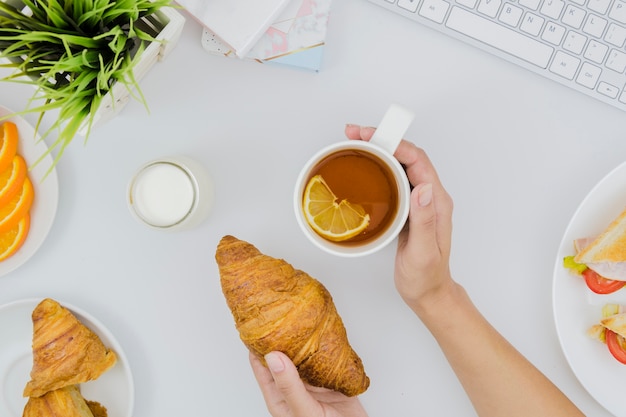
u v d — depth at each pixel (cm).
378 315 62
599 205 59
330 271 62
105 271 62
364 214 52
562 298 60
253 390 63
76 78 47
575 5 59
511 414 55
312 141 62
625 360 58
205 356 62
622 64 60
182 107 61
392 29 61
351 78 62
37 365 57
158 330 62
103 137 61
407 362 63
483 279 63
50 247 61
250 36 56
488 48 60
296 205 50
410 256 52
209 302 62
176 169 57
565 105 62
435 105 62
